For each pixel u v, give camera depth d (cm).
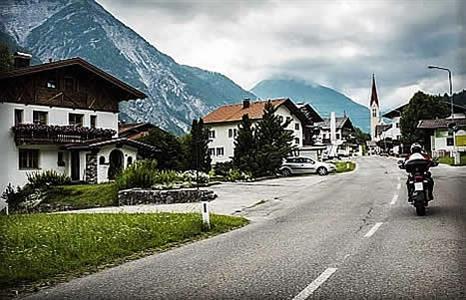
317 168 4744
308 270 888
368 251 1034
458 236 1159
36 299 780
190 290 791
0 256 1059
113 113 4616
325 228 1404
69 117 4294
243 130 4772
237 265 957
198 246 1226
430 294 717
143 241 1284
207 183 3634
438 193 2153
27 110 3991
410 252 1001
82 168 4228
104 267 1020
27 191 3450
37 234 1344
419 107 7769
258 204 2325
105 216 1847
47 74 4128
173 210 2216
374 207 1852
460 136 4944
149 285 838
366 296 720
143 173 3041
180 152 4909
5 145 3850
